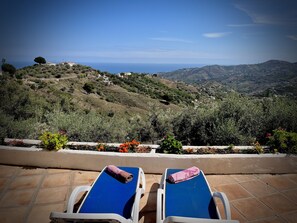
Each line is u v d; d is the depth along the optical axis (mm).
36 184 3701
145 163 4051
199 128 5934
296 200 3408
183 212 2367
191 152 4309
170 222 1927
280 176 4105
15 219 2902
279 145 4336
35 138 5512
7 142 4617
